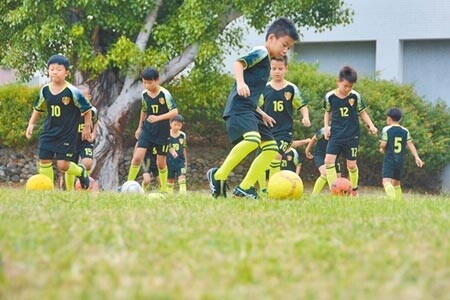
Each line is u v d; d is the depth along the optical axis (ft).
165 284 24.93
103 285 24.27
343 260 30.07
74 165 85.71
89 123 83.56
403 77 176.76
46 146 82.02
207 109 143.95
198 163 150.51
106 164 135.44
